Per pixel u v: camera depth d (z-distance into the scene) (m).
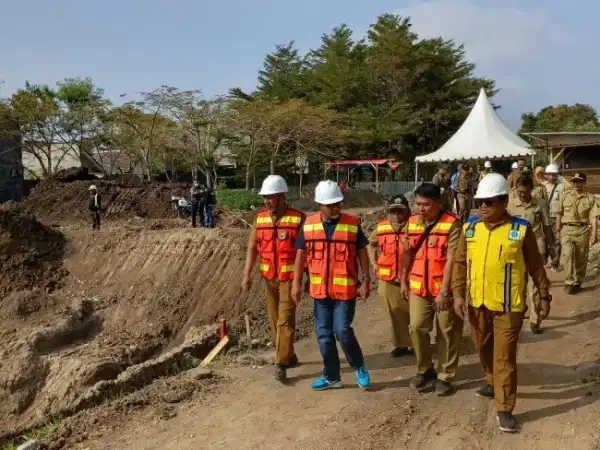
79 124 42.75
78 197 32.41
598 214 10.14
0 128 39.72
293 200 42.25
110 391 8.21
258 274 17.98
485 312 5.50
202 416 6.35
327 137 44.78
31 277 20.11
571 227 10.20
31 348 15.71
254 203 36.25
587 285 10.81
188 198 32.03
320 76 52.81
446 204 15.34
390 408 6.10
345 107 53.12
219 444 5.67
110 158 49.59
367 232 16.64
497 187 5.26
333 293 6.34
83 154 50.47
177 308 17.92
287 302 7.04
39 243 21.55
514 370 5.38
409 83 54.03
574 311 9.33
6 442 8.93
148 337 17.02
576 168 27.36
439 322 6.20
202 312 17.58
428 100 54.28
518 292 5.29
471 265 5.48
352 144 50.94
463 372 6.99
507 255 5.28
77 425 6.47
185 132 41.94
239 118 41.75
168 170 51.06
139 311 18.09
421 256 6.27
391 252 7.61
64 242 22.03
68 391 14.01
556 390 6.23
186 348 9.21
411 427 5.67
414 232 6.33
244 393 6.88
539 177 11.59
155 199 32.50
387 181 52.19
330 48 56.12
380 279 7.79
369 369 7.41
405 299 6.65
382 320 9.84
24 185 42.19
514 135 24.06
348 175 52.44
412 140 55.50
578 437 5.16
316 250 6.35
